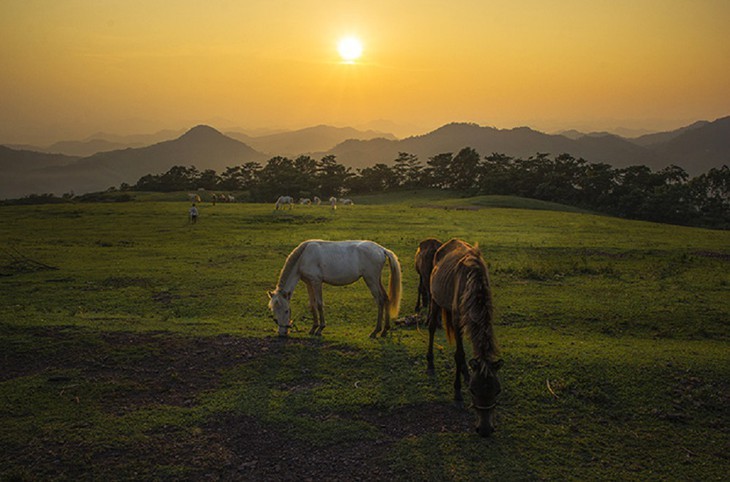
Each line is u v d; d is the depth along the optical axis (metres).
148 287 16.11
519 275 18.31
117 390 7.32
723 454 5.93
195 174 168.38
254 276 18.16
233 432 6.27
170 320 11.45
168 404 6.98
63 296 14.60
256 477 5.43
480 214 48.16
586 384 7.53
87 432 6.14
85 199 102.69
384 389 7.41
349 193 143.62
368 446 6.01
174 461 5.63
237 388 7.43
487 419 5.61
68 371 7.91
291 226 36.44
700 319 12.04
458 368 6.75
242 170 163.88
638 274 18.64
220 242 27.86
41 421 6.38
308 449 5.95
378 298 10.12
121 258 22.36
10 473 5.30
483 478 5.39
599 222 41.38
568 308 13.08
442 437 6.16
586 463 5.70
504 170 123.19
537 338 10.38
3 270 18.41
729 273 19.03
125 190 149.12
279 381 7.69
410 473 5.47
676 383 7.62
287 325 9.70
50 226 35.66
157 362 8.34
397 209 55.41
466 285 6.11
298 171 138.38
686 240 30.20
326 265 9.83
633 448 6.04
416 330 10.84
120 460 5.62
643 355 8.76
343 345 9.20
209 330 10.20
